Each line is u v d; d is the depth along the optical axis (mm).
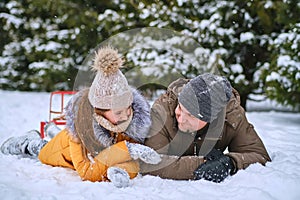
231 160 2736
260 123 5543
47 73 9781
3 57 10883
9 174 2725
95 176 2645
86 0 9289
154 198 2318
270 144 3861
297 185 2469
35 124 5465
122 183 2518
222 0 6766
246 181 2553
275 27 6910
